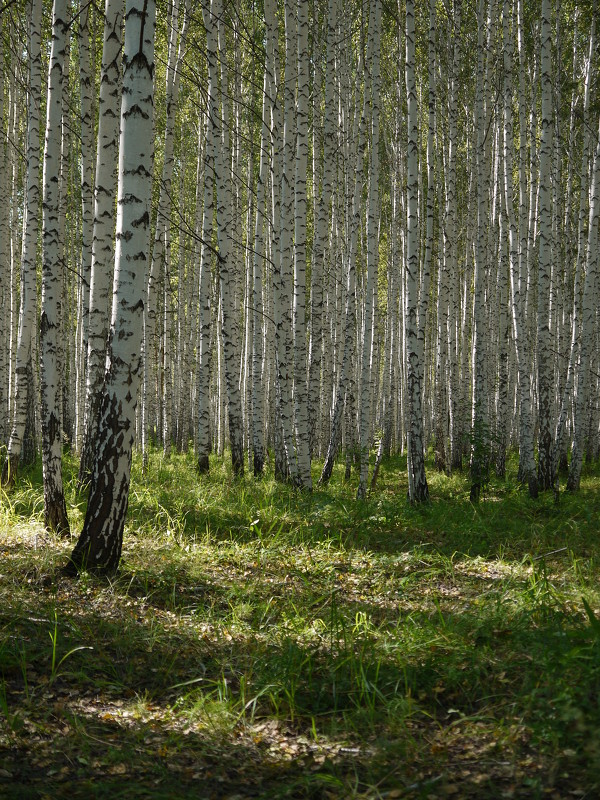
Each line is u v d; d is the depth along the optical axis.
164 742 4.27
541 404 14.44
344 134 21.44
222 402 25.75
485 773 3.80
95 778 3.82
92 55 13.70
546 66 13.38
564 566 8.34
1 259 15.52
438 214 26.39
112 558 7.05
